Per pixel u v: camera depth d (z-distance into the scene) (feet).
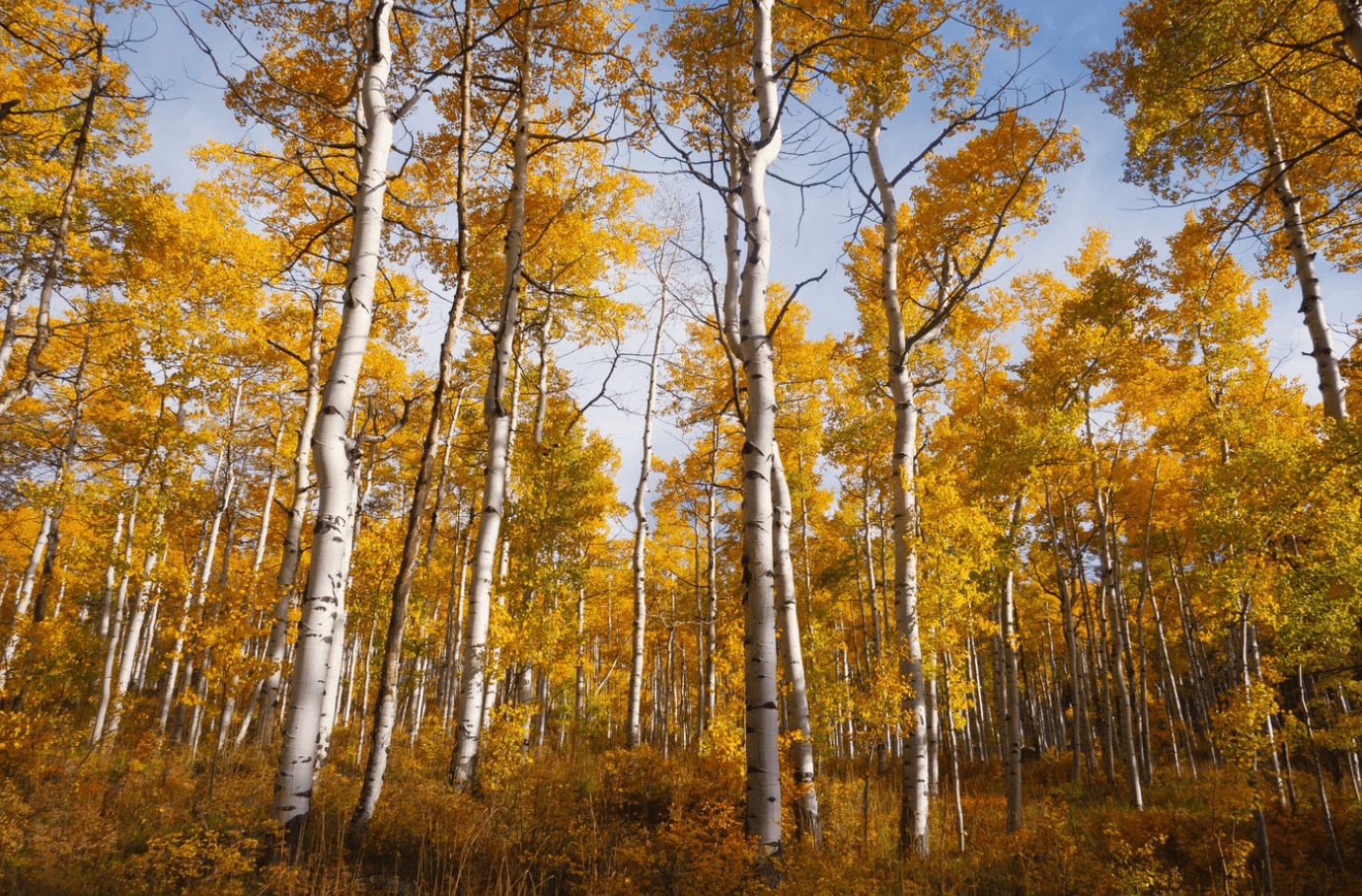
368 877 15.02
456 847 17.65
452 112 28.76
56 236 28.43
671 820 21.42
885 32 24.66
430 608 57.82
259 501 57.82
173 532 38.45
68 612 38.01
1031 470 33.04
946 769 54.95
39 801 19.38
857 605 64.69
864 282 35.86
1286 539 26.48
